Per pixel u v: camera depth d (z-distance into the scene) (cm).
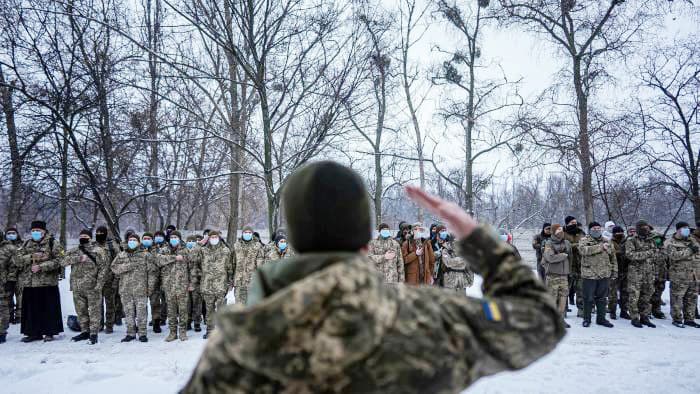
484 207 2114
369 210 97
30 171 1308
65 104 1126
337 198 90
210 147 1761
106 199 1284
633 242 900
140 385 531
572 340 748
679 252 902
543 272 1079
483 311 85
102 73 1114
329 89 1040
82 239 823
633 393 489
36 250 827
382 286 80
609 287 965
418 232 937
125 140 1055
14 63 1155
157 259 876
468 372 81
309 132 1068
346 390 71
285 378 71
